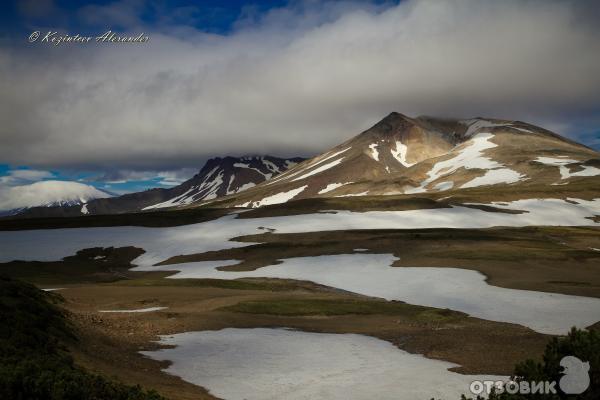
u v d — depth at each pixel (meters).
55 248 124.69
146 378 27.02
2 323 26.48
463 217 151.62
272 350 36.69
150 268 106.75
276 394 26.33
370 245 106.00
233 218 157.38
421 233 119.69
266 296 64.31
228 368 31.31
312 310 54.72
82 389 18.42
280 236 125.31
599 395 17.94
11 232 141.25
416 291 66.56
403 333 43.59
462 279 71.44
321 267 89.50
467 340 39.84
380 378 29.39
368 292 69.06
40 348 24.61
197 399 23.83
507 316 50.16
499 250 93.50
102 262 114.88
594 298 57.41
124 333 39.62
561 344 19.03
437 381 28.70
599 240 119.44
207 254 114.44
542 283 67.31
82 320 39.41
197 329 43.97
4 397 17.42
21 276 98.12
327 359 34.09
